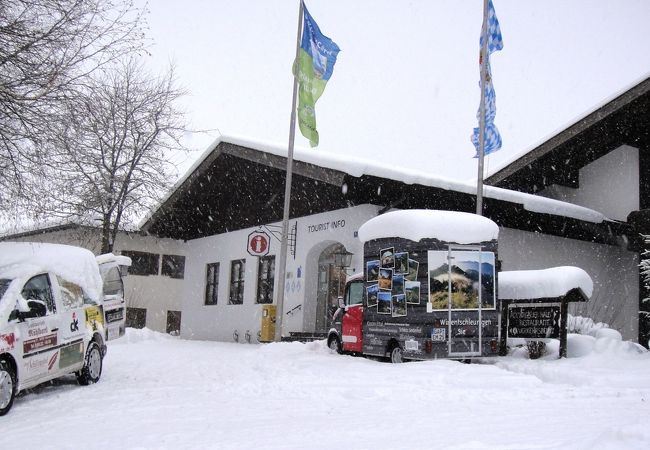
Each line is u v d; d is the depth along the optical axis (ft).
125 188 78.13
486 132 53.36
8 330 25.14
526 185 77.77
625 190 75.97
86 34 32.68
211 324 87.30
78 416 23.76
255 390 30.30
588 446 15.12
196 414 23.84
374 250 44.27
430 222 40.01
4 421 23.09
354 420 21.93
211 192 87.92
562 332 41.75
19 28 30.27
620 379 31.27
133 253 108.58
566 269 41.96
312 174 59.62
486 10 53.21
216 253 88.69
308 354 48.78
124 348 64.08
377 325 43.45
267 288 77.77
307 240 70.90
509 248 68.54
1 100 29.35
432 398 26.99
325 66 59.82
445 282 39.60
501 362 39.32
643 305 72.79
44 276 29.63
